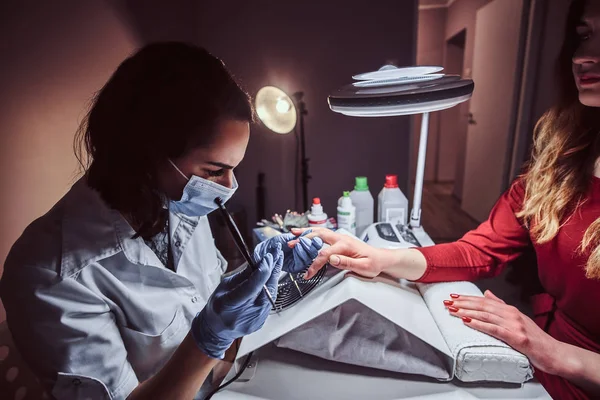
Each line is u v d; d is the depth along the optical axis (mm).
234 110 549
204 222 908
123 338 690
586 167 817
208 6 1826
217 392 641
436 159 4715
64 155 1008
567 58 834
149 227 634
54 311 562
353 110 777
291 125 1526
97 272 631
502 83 2645
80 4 1062
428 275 851
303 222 1385
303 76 1913
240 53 1886
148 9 1443
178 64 537
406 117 1980
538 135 950
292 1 1817
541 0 2242
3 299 582
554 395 788
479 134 3062
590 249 760
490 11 2824
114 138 567
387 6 1823
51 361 565
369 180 2080
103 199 643
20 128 858
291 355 720
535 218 877
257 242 1310
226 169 616
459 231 3037
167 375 571
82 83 1076
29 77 880
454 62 4336
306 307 708
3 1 801
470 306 728
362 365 677
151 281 714
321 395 631
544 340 662
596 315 781
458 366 627
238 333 571
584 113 819
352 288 698
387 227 1147
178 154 562
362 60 1896
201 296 829
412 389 641
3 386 640
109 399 575
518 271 1782
